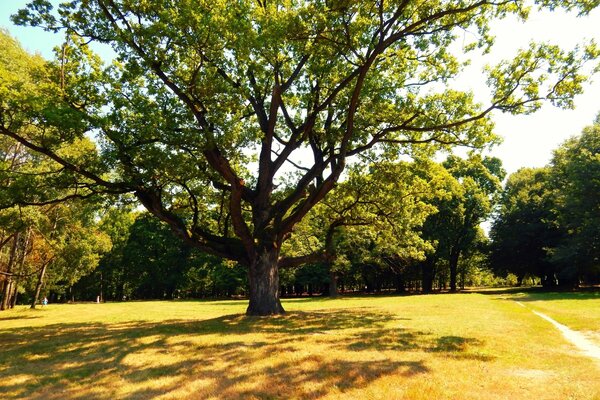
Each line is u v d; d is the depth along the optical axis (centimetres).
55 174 1686
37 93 1394
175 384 732
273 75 1677
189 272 6153
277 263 1812
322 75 1705
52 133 1359
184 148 1456
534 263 4769
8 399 677
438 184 2069
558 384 689
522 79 1444
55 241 2909
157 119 1356
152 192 1619
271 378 751
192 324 1557
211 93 1407
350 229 2323
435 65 1716
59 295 6206
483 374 754
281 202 1806
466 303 2469
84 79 1421
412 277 6069
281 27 1288
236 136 1421
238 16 1343
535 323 1470
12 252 3053
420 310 2039
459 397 626
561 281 5053
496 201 5194
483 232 5481
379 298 3741
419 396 630
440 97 1725
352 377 743
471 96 1694
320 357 902
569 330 1308
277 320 1577
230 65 1480
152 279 6206
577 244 3597
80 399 667
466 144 1730
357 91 1437
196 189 1925
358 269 5588
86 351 1059
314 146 1881
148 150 1432
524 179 5044
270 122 1675
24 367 903
